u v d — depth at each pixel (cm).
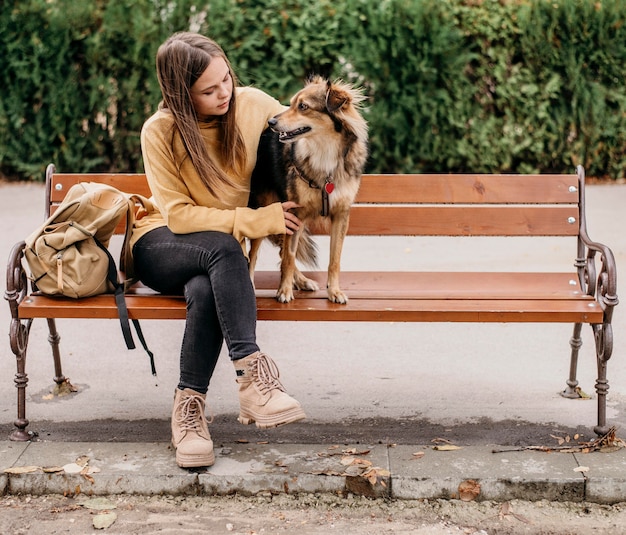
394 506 291
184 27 780
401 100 788
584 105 809
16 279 316
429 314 316
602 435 320
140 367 413
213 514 287
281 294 332
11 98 805
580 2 788
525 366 412
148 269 321
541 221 367
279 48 773
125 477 297
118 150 816
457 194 369
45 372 405
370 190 371
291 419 289
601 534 274
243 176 335
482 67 792
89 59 790
